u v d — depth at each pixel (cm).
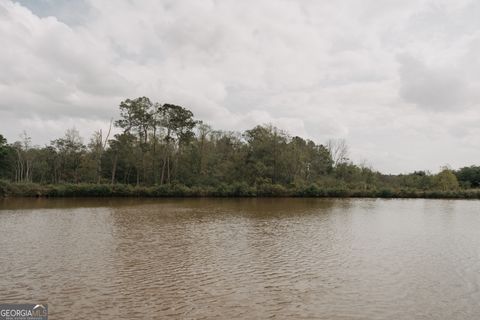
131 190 6575
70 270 1709
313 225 3362
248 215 4084
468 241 2623
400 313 1239
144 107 7669
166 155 7656
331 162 10481
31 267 1753
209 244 2375
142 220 3506
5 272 1664
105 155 8356
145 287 1474
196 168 8262
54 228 2948
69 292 1400
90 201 5709
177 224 3269
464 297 1409
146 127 7744
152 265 1820
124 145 7931
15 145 8712
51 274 1639
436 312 1251
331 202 6331
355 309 1270
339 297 1393
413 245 2455
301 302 1332
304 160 8994
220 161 8744
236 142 9881
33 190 6109
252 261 1945
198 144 8388
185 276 1641
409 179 10375
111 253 2070
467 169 11538
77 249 2167
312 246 2377
